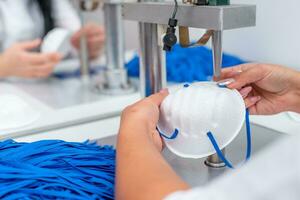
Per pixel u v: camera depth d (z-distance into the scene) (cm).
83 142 67
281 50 94
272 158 26
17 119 80
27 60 115
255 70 63
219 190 26
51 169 54
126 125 48
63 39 121
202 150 54
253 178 25
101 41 133
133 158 41
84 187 51
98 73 120
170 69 101
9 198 48
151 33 65
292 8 89
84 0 96
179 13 54
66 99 96
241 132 69
